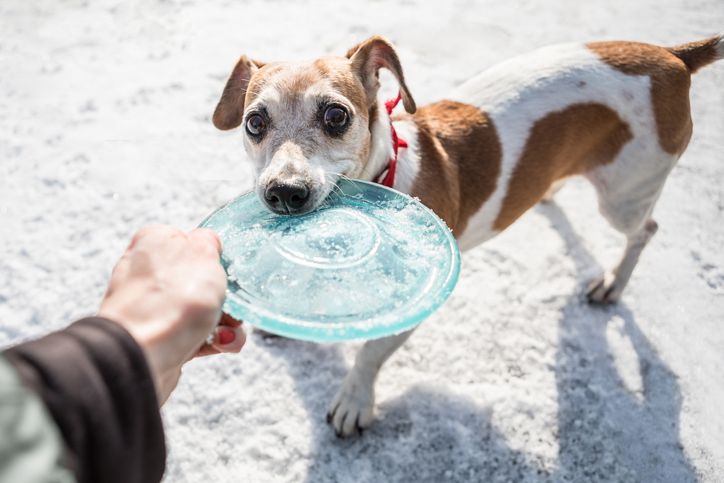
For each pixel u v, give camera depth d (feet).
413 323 1.09
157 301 0.85
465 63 3.26
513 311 2.23
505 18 3.66
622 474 1.85
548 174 2.10
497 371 2.07
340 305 1.10
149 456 0.65
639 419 1.96
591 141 2.09
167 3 3.71
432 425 1.93
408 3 3.77
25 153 2.73
